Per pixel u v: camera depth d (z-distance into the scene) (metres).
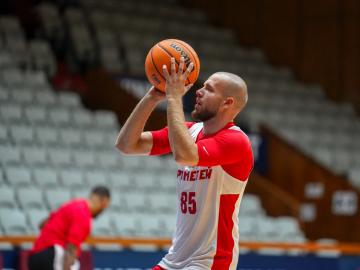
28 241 11.43
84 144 17.27
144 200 15.85
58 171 15.78
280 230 16.88
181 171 5.98
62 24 21.38
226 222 5.85
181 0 25.58
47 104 18.09
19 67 19.59
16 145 16.31
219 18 24.98
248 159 5.87
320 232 19.66
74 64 20.78
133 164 17.23
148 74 5.81
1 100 17.52
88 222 10.05
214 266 5.80
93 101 19.88
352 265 13.95
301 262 13.55
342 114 22.23
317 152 20.41
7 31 20.28
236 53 23.16
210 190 5.81
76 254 9.90
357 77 22.80
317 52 23.47
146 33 22.28
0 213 13.91
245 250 14.27
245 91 5.95
